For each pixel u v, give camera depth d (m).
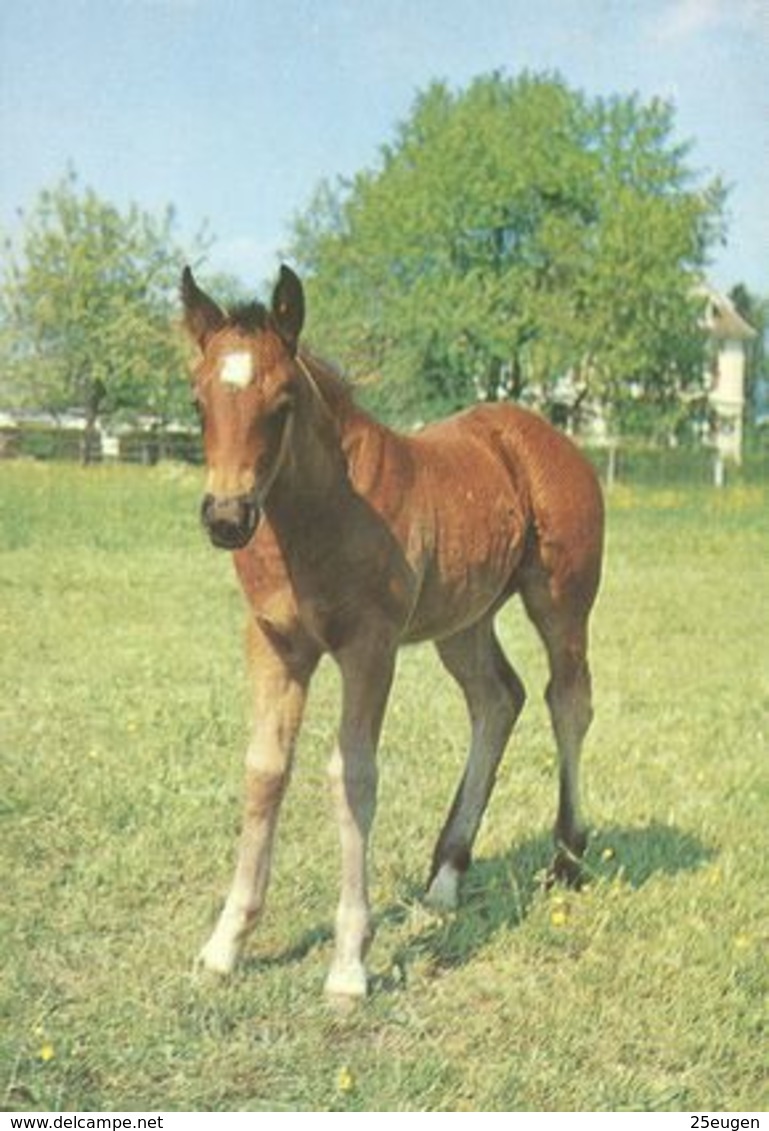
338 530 4.32
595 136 44.59
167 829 5.82
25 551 16.28
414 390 43.38
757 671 10.16
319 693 8.83
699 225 42.53
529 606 5.54
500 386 46.00
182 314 4.15
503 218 44.78
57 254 44.22
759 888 5.36
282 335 4.04
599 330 41.78
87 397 44.78
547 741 7.68
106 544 17.25
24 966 4.52
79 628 11.06
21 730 7.64
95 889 5.21
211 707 8.16
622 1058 4.09
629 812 6.35
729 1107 3.83
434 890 5.17
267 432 3.91
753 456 37.22
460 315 42.88
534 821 6.16
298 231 51.41
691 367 44.91
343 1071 3.80
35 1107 3.72
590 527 5.59
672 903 5.14
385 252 45.41
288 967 4.60
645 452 36.03
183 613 11.89
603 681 9.66
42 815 6.08
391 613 4.46
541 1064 3.97
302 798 6.47
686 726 8.30
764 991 4.55
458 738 7.70
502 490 5.25
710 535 21.05
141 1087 3.86
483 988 4.50
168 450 41.88
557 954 4.79
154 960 4.61
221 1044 4.05
